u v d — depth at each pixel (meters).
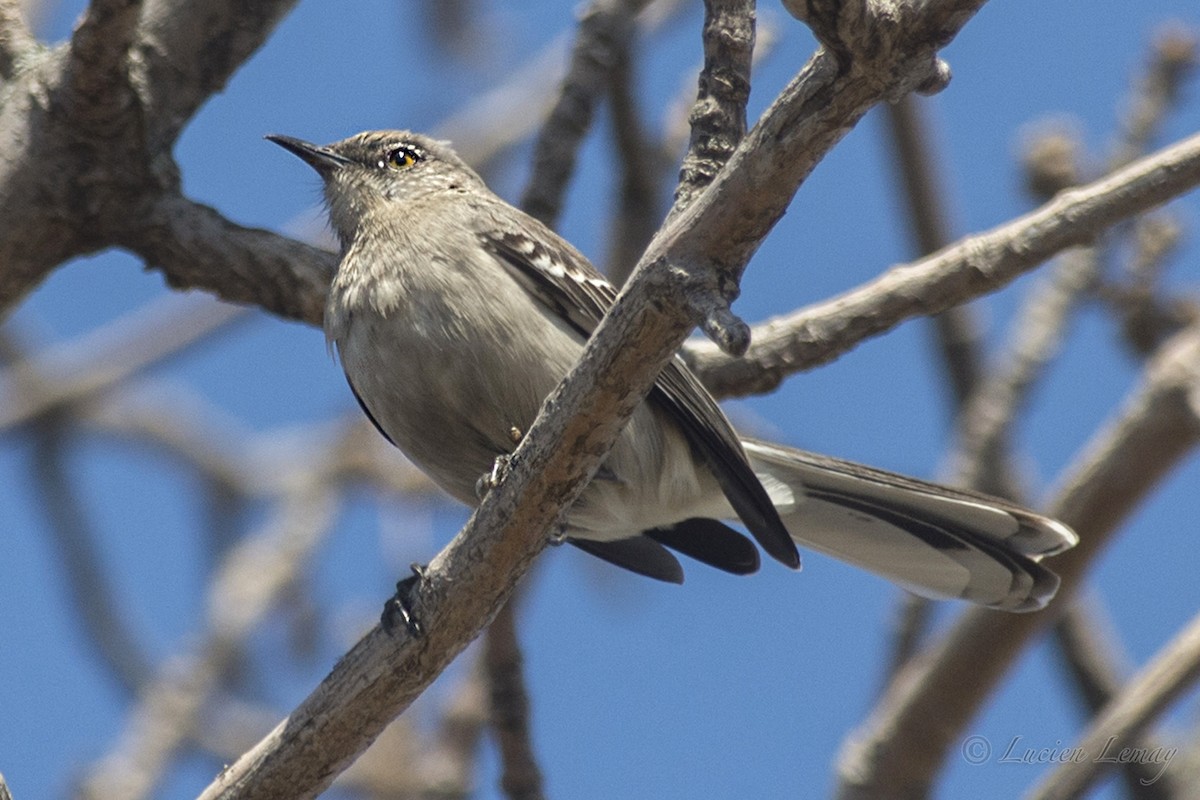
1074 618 12.22
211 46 9.90
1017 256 9.28
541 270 9.88
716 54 7.05
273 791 7.79
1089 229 9.05
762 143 6.26
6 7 9.75
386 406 9.84
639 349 6.76
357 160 11.47
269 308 10.22
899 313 9.73
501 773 9.73
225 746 12.27
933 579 10.55
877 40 5.87
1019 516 10.26
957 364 13.01
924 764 10.75
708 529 11.02
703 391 9.45
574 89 10.77
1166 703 9.97
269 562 13.05
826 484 10.58
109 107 9.43
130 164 9.73
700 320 6.40
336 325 9.91
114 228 9.89
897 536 10.59
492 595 7.56
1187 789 11.41
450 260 9.69
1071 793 9.94
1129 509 10.70
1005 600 10.34
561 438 7.08
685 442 10.05
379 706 7.72
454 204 10.15
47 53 9.73
